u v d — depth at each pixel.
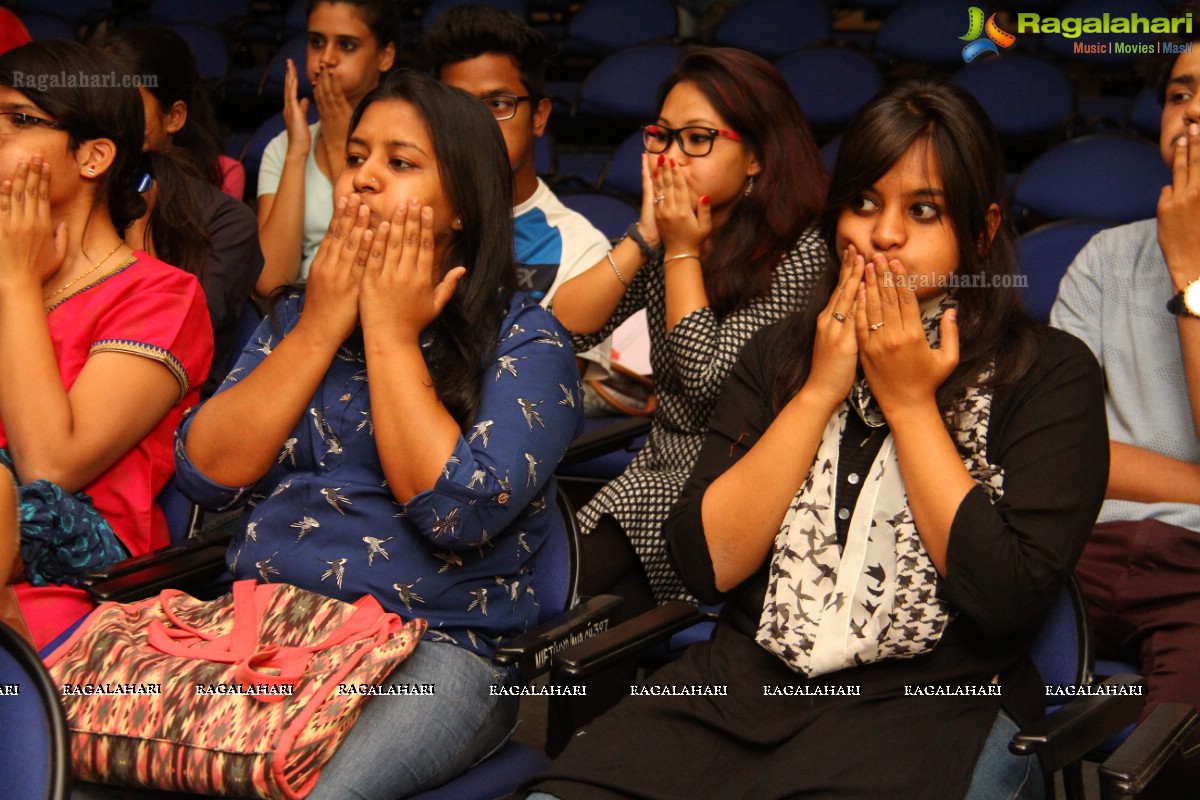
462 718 1.72
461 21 2.97
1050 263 3.08
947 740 1.56
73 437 2.07
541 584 1.99
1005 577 1.55
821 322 1.69
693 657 1.79
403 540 1.78
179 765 1.55
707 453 1.88
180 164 2.89
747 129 2.49
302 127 3.54
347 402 1.84
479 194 1.85
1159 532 2.10
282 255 3.50
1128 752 1.42
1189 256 2.14
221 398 1.86
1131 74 5.51
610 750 1.60
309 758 1.55
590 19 6.61
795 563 1.69
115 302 2.19
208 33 6.51
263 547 1.84
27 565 2.02
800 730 1.60
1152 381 2.31
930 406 1.65
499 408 1.79
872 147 1.68
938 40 5.72
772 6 6.22
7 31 2.98
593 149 6.15
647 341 3.35
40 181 2.12
